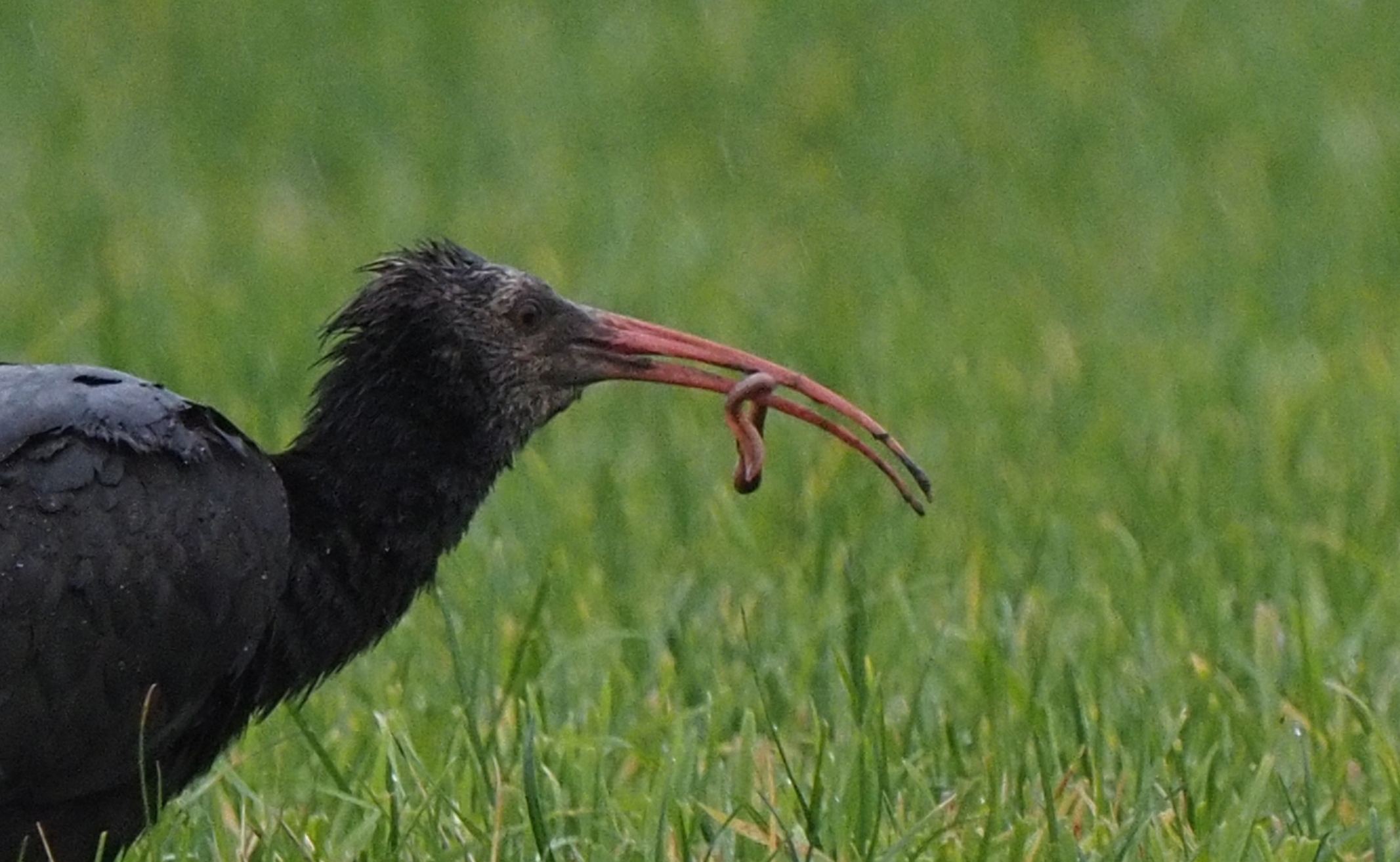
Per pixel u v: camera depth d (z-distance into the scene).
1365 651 12.06
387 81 29.33
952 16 32.44
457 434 10.43
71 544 9.30
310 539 10.05
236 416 16.41
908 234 23.44
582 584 13.14
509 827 10.02
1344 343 18.86
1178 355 18.42
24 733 9.27
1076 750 10.81
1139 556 13.24
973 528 14.18
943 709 11.43
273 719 11.36
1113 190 24.83
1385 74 28.83
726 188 25.61
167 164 25.95
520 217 23.78
